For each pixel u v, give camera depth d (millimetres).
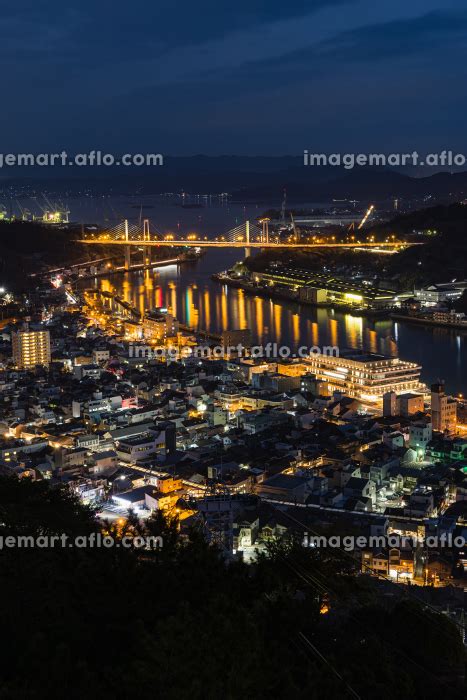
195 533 98438
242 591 89312
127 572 88125
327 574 106438
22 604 81625
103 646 76312
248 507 172000
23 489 138250
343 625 92438
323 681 71062
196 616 72938
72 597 85125
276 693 69375
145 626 79062
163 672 65500
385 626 92250
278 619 83375
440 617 95750
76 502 148625
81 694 66125
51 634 76188
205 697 64188
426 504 181375
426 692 80875
